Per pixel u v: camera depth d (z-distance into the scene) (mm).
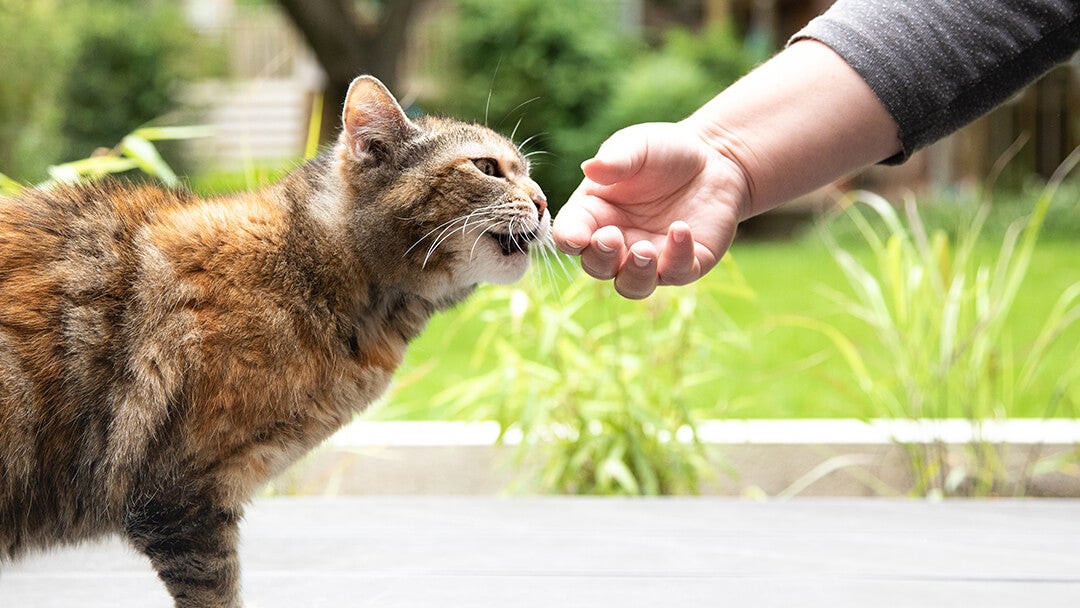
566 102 4461
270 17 5402
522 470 1419
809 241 4281
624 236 876
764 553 1076
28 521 862
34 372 845
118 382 854
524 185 943
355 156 914
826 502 1279
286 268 885
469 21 4598
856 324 2717
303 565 1047
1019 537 1129
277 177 1029
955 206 4055
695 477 1414
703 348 1455
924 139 889
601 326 1575
